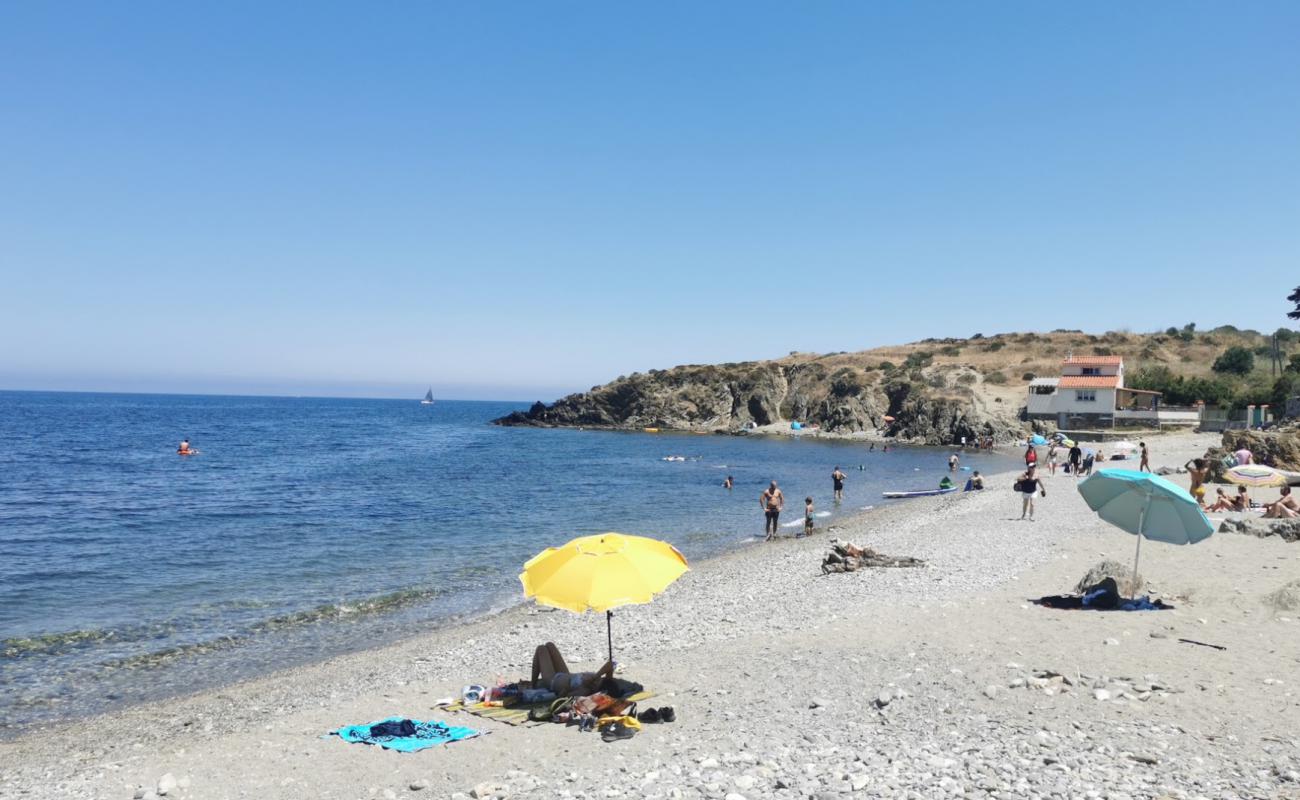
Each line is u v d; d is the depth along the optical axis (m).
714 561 27.00
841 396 115.62
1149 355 122.31
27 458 70.19
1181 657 11.71
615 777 8.78
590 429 132.12
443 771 9.42
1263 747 8.48
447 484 52.44
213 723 13.12
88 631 19.06
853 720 10.07
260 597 22.39
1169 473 40.72
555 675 12.14
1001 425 91.12
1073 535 25.50
